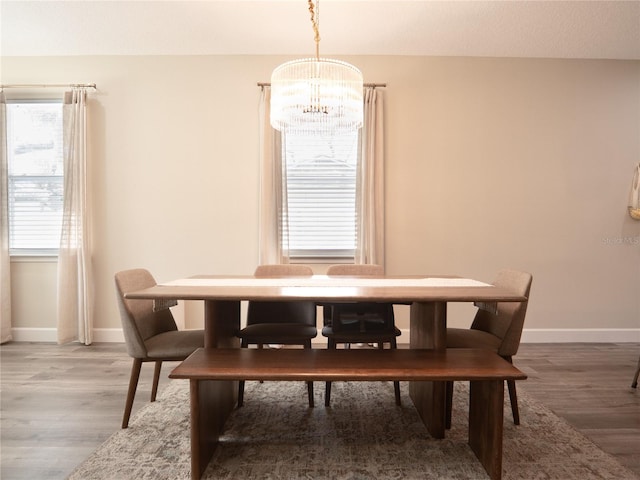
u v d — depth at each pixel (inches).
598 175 137.1
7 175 133.0
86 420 78.6
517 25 116.2
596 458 65.2
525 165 136.6
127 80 135.3
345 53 134.3
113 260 136.6
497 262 136.9
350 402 87.8
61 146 138.2
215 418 67.5
